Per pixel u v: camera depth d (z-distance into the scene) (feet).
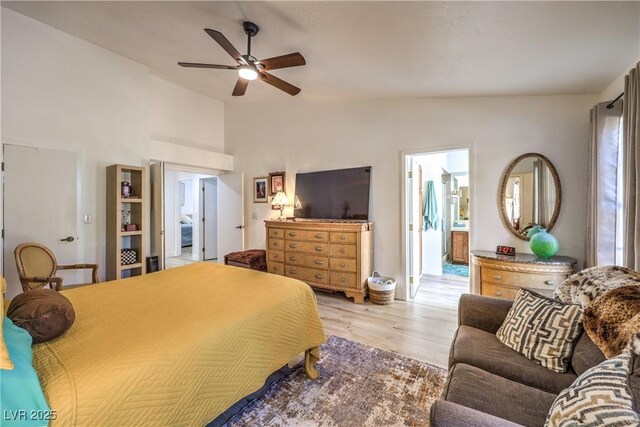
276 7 6.50
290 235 13.15
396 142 12.16
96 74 11.42
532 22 5.35
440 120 11.21
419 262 14.42
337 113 13.65
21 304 4.10
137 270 12.46
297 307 6.16
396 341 8.33
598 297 4.37
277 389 6.12
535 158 9.64
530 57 6.74
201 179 21.57
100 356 3.62
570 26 5.36
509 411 3.57
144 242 12.09
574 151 9.14
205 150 16.19
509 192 10.03
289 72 10.19
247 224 16.98
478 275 9.37
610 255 7.36
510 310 5.55
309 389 6.12
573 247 9.16
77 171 10.95
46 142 10.19
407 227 12.13
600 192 7.50
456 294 12.94
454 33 6.11
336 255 11.90
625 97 6.24
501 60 7.09
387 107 12.35
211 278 7.22
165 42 10.34
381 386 6.20
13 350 3.03
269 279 7.11
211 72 13.16
